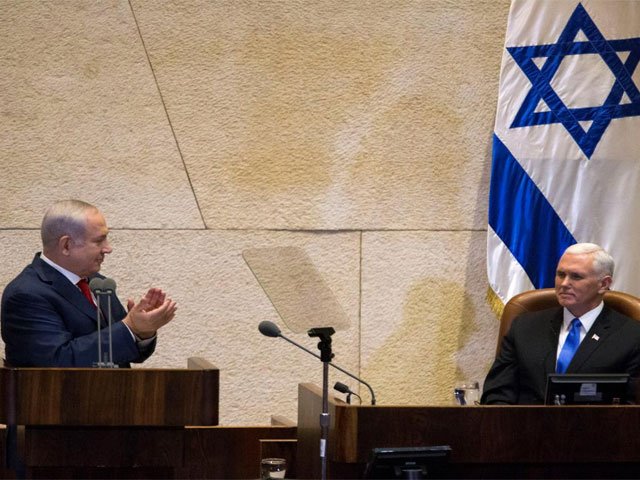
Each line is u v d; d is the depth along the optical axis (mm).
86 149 17625
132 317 11938
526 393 15328
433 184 18422
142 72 17812
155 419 10867
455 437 10539
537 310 16078
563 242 17609
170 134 17812
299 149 18094
